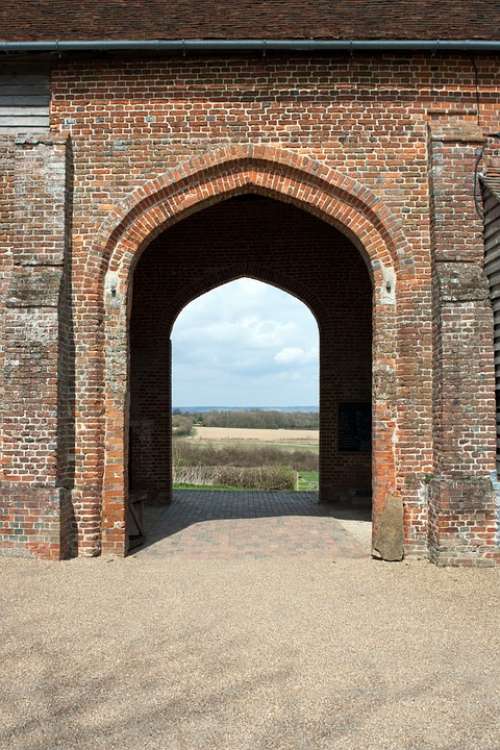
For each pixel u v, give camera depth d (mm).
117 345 8070
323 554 8242
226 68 8102
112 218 8039
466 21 8367
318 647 5000
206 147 8086
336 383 13359
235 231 13508
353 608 5961
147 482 13141
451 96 8047
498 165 7949
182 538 9336
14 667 4598
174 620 5613
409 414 7855
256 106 8094
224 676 4461
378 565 7566
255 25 8258
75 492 7859
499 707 4020
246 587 6652
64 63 8141
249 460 24844
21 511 7512
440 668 4609
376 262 8094
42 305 7617
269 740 3615
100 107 8117
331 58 8078
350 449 13266
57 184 7898
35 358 7598
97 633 5289
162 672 4523
